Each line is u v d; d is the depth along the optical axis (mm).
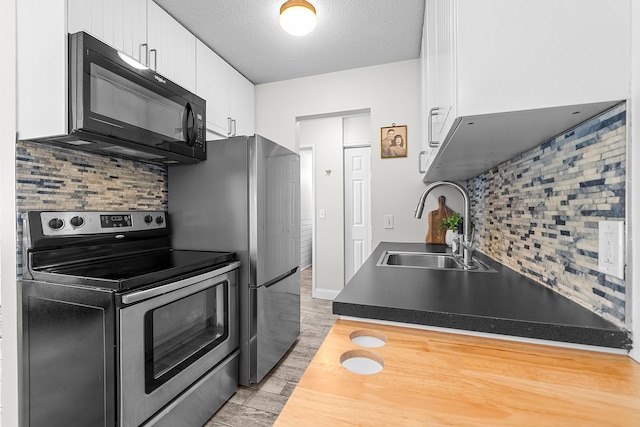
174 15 1965
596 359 635
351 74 2742
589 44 647
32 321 1249
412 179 2580
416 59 2572
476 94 692
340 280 3779
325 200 3867
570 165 850
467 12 696
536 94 665
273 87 2969
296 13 1674
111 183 1731
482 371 585
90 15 1384
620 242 667
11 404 1267
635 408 475
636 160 629
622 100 640
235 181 1896
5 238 1310
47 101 1248
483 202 1822
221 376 1664
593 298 759
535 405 482
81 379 1146
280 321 2141
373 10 1938
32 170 1363
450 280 1135
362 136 3820
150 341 1232
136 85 1461
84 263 1514
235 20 2027
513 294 931
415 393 513
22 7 1287
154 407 1241
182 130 1744
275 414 1604
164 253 1871
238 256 1878
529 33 666
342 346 694
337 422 444
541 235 1036
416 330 790
